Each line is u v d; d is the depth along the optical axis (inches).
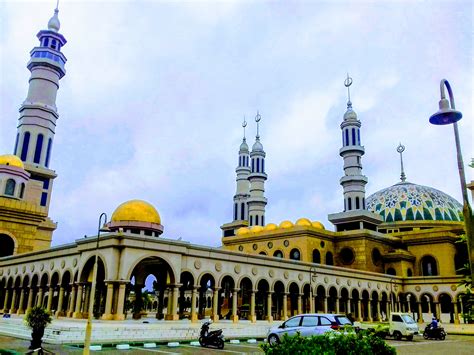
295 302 2219.5
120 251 1378.0
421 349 1015.6
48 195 2854.3
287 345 417.4
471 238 348.5
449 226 2970.0
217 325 1393.9
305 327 850.1
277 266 1862.7
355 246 2544.3
